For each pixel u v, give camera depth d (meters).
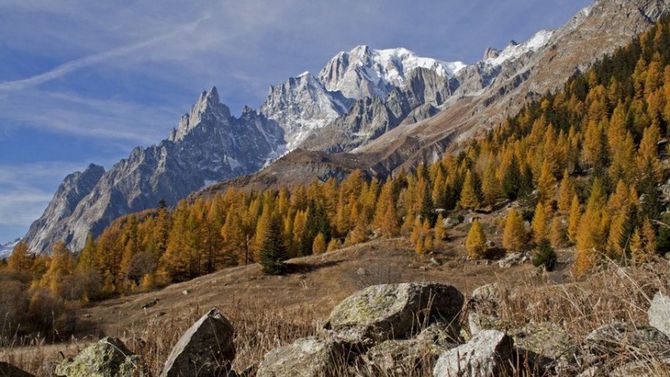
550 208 82.44
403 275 58.97
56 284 68.75
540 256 35.94
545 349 4.06
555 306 5.29
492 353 3.44
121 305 58.97
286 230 93.62
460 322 4.90
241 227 95.94
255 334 6.33
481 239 67.69
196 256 87.62
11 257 89.62
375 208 106.19
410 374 3.86
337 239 98.81
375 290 5.12
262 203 126.75
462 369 3.44
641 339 3.65
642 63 132.88
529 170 97.56
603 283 5.39
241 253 90.19
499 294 5.75
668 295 4.69
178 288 66.44
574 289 5.56
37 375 5.59
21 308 25.56
